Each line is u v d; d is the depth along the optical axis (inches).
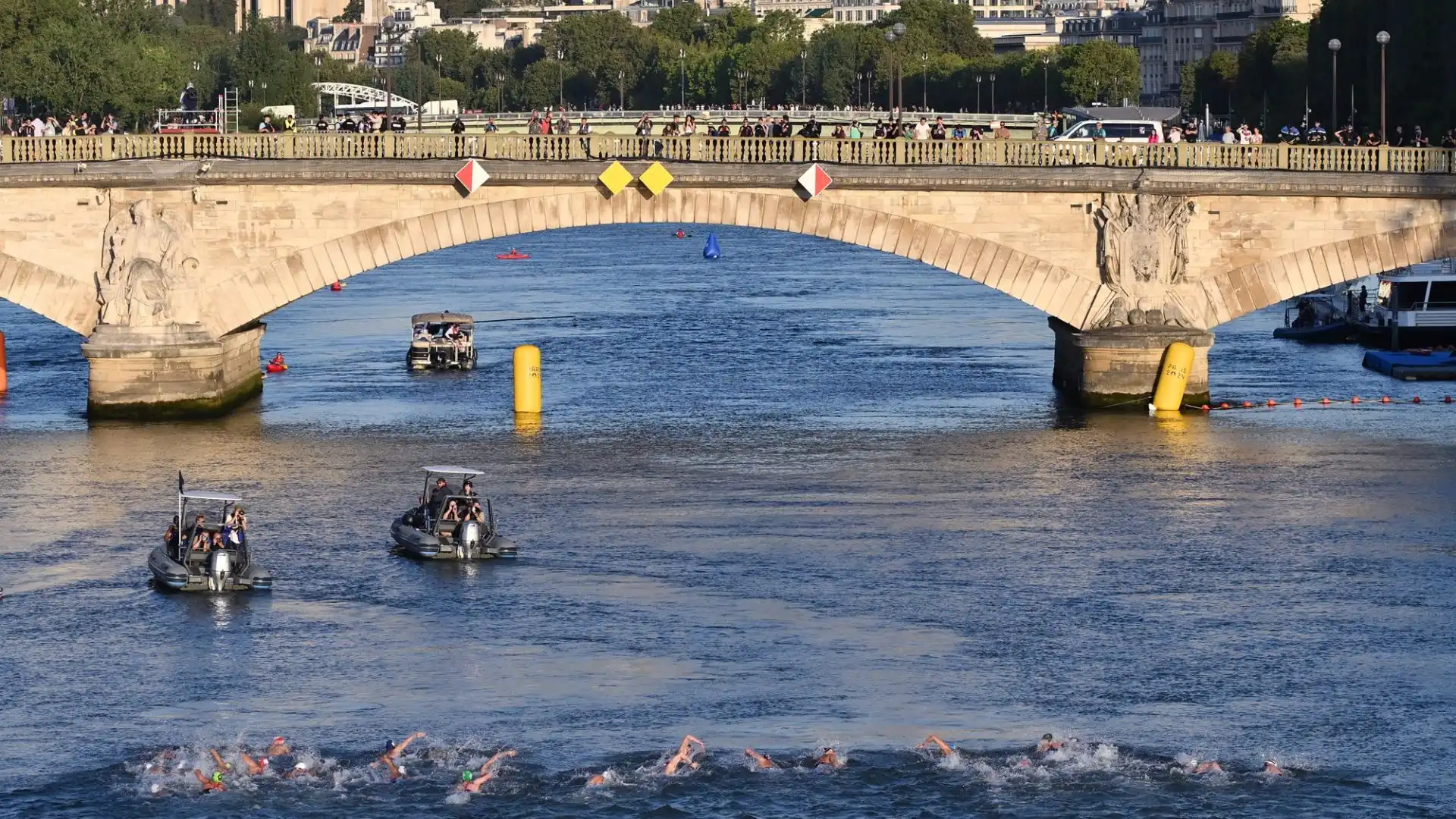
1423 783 3939.5
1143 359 7278.5
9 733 4168.3
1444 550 5428.2
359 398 7785.4
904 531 5625.0
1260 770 3988.7
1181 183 7126.0
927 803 3860.7
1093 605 4955.7
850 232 7165.4
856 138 7170.3
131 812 3828.7
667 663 4557.1
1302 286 7190.0
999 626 4803.2
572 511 5861.2
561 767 3996.1
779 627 4798.2
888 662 4564.5
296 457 6560.0
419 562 5329.7
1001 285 7204.7
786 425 7155.5
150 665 4547.2
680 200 7135.8
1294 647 4653.1
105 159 7126.0
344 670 4517.7
